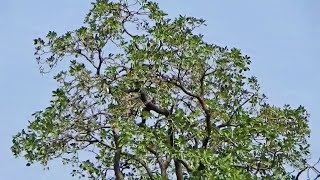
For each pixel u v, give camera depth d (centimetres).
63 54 1880
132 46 1855
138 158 1875
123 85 1825
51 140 1861
